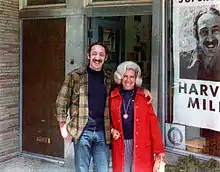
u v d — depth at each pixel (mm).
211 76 3850
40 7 5332
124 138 3301
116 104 3309
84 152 3482
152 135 3342
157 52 4312
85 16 4949
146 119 3295
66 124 3521
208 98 3893
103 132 3477
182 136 4141
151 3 4371
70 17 5066
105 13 4766
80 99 3434
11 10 5336
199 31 3941
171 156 4172
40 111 5508
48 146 5449
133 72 3312
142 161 3297
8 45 5320
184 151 4113
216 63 3801
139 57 4629
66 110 3504
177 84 4168
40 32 5387
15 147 5578
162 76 4281
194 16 3979
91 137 3449
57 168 5121
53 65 5328
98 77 3496
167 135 4258
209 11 3846
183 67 4105
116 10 4672
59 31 5207
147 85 4473
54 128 5387
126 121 3270
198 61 3959
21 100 5617
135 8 4508
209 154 3938
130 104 3273
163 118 4273
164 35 4250
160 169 3354
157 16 4289
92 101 3434
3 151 5355
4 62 5270
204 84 3920
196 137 4031
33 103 5562
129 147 3293
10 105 5445
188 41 4047
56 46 5266
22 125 5645
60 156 5336
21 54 5570
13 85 5477
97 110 3443
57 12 5160
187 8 4035
